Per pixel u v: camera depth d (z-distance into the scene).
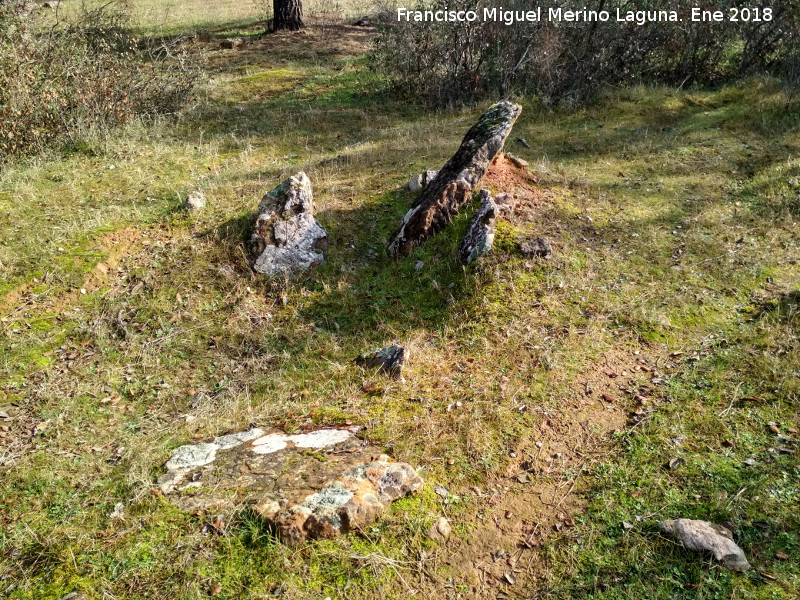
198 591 3.13
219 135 9.69
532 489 3.79
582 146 8.90
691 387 4.48
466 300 5.51
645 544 3.34
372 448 4.04
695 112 9.92
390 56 11.49
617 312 5.31
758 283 5.68
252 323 5.67
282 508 3.46
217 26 17.27
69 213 6.98
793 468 3.71
